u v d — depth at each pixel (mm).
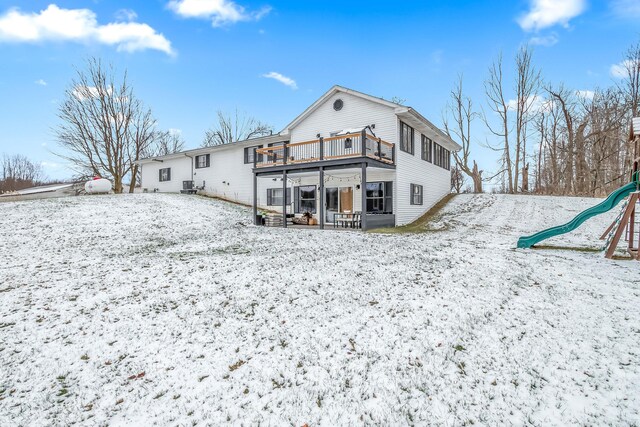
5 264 7676
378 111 14656
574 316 4293
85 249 9570
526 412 2641
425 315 4410
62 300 5238
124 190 31391
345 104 15562
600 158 23734
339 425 2498
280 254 8195
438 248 8727
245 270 6688
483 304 4734
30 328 4270
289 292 5359
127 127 28406
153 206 18047
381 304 4812
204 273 6570
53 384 3098
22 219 13227
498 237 11453
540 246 9367
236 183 22078
